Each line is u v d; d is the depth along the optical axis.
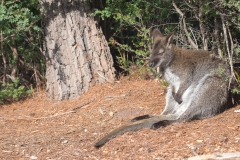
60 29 8.16
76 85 8.12
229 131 7.20
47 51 8.21
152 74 8.27
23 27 8.07
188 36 7.93
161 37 7.71
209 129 7.25
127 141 7.25
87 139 7.39
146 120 7.42
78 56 8.14
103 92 8.05
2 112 8.07
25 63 8.74
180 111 7.52
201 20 7.89
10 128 7.72
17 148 7.34
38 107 8.09
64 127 7.65
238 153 6.95
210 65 7.52
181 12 7.96
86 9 8.20
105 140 7.27
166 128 7.33
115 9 8.20
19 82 8.58
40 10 8.23
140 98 7.93
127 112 7.75
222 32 7.98
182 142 7.14
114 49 8.59
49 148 7.31
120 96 7.97
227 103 7.56
